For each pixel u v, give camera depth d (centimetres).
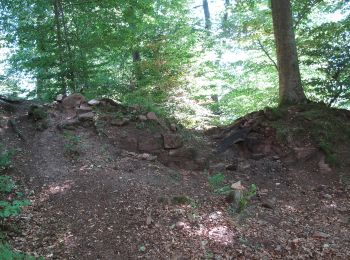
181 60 1242
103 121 896
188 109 1131
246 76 1534
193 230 570
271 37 1260
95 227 569
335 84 999
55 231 559
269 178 809
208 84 1332
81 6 1141
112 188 672
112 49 1216
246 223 609
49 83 1138
